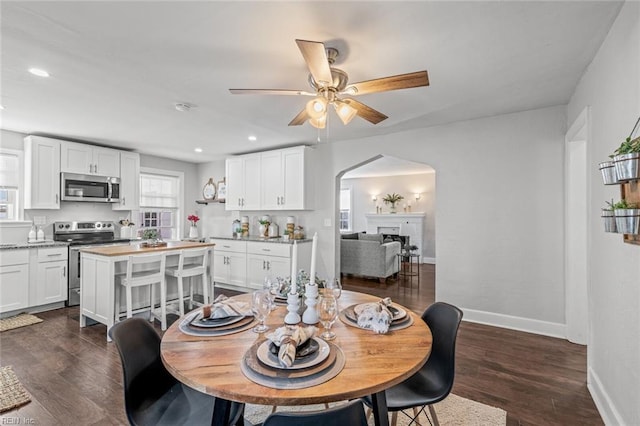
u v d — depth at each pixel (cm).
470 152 376
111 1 166
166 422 133
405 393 157
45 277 409
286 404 98
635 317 163
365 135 444
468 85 274
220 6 170
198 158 628
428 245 901
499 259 360
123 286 362
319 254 508
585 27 190
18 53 222
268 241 496
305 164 489
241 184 561
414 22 185
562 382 243
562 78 260
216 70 246
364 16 179
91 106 329
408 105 323
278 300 203
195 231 633
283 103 318
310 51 168
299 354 121
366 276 625
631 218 144
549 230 334
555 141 330
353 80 260
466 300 379
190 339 143
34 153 429
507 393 228
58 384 235
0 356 280
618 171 146
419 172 891
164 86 278
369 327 155
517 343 313
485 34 197
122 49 216
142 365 149
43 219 457
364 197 993
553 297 332
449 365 162
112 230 532
